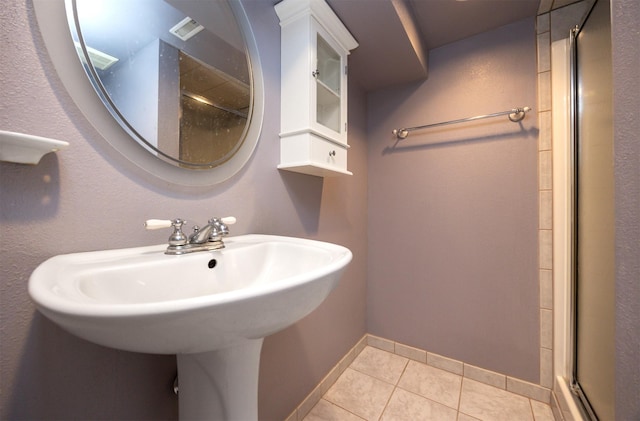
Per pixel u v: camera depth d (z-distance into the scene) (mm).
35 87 430
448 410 1105
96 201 503
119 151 538
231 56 798
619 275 474
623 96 468
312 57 906
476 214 1319
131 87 563
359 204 1550
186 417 541
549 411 1098
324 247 645
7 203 404
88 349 490
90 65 499
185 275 537
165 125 625
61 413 457
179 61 667
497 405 1136
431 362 1426
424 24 1257
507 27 1252
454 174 1376
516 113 1193
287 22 950
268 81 917
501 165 1259
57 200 453
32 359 429
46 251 441
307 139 895
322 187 1217
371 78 1475
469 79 1341
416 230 1487
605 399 774
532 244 1191
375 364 1434
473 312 1326
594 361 857
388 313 1573
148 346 327
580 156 1000
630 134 453
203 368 523
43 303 277
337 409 1110
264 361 900
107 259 487
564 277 1114
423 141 1467
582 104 977
